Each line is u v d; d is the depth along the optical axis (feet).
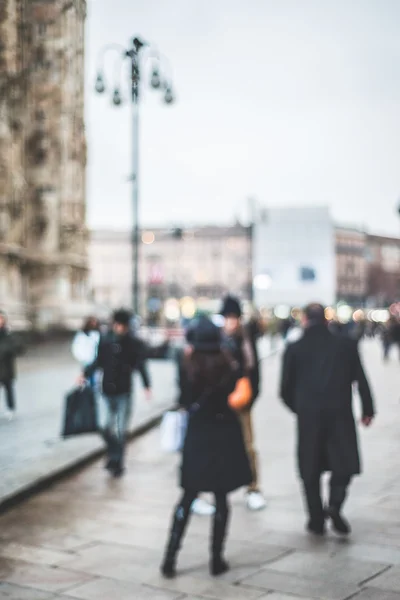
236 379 21.94
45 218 160.35
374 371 106.83
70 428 35.29
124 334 36.04
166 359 115.96
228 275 425.69
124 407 35.65
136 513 28.30
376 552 22.85
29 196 160.66
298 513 27.81
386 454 39.78
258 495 28.78
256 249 290.97
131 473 35.99
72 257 161.79
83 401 35.53
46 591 19.86
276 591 19.65
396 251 545.85
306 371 24.79
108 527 26.30
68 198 162.91
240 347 28.58
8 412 53.88
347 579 20.47
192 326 22.48
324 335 25.03
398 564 21.72
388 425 50.93
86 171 171.22
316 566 21.57
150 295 424.46
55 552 23.39
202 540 24.52
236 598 19.25
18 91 137.39
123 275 432.25
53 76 161.17
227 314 28.71
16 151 134.51
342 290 452.76
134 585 20.29
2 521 27.27
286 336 183.93
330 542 23.95
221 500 21.39
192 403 21.88
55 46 161.07
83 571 21.52
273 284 289.33
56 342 148.77
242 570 21.34
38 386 76.84
